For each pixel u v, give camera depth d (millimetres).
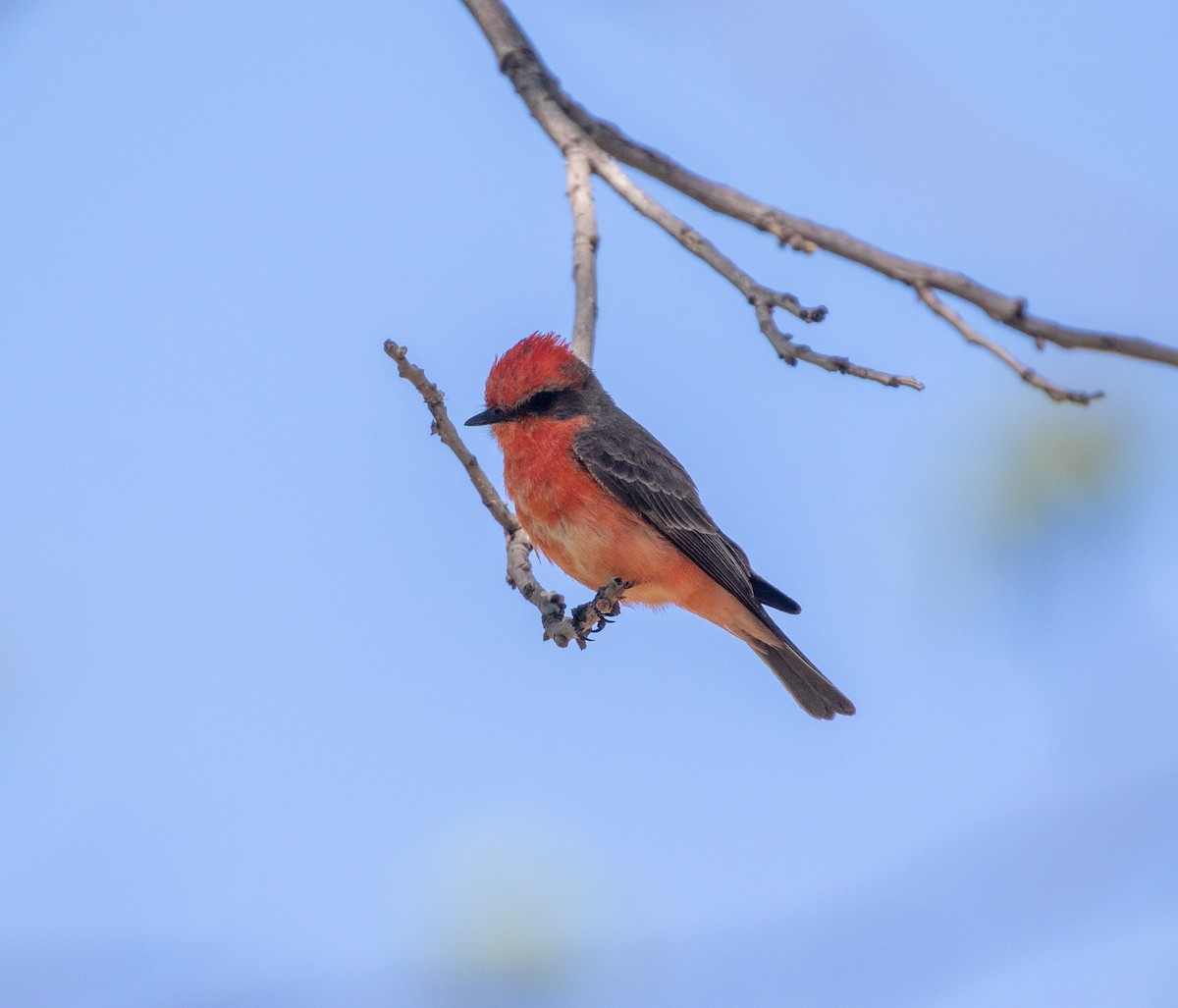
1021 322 7672
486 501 10867
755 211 9203
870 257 8273
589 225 11055
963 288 7887
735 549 13602
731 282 8844
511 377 12859
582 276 11078
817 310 8430
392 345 10578
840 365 7953
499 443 13031
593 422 13031
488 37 11820
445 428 10758
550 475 12742
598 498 12727
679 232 9258
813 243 8773
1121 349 7352
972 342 7719
